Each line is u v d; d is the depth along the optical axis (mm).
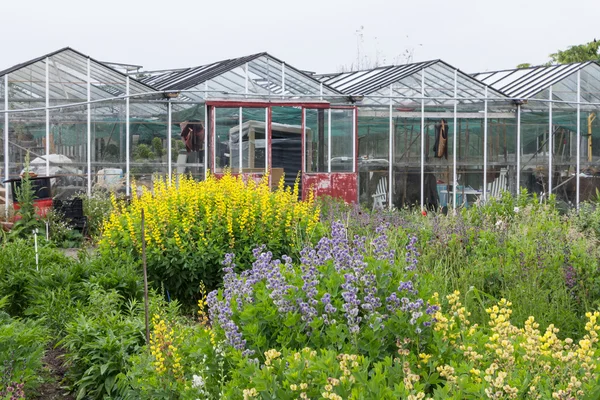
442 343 6035
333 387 5035
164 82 28984
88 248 17859
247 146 24828
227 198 12812
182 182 13242
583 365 5215
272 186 24828
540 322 8891
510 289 9922
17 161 22484
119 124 23562
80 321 8773
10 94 22656
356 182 25812
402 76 26531
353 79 29812
